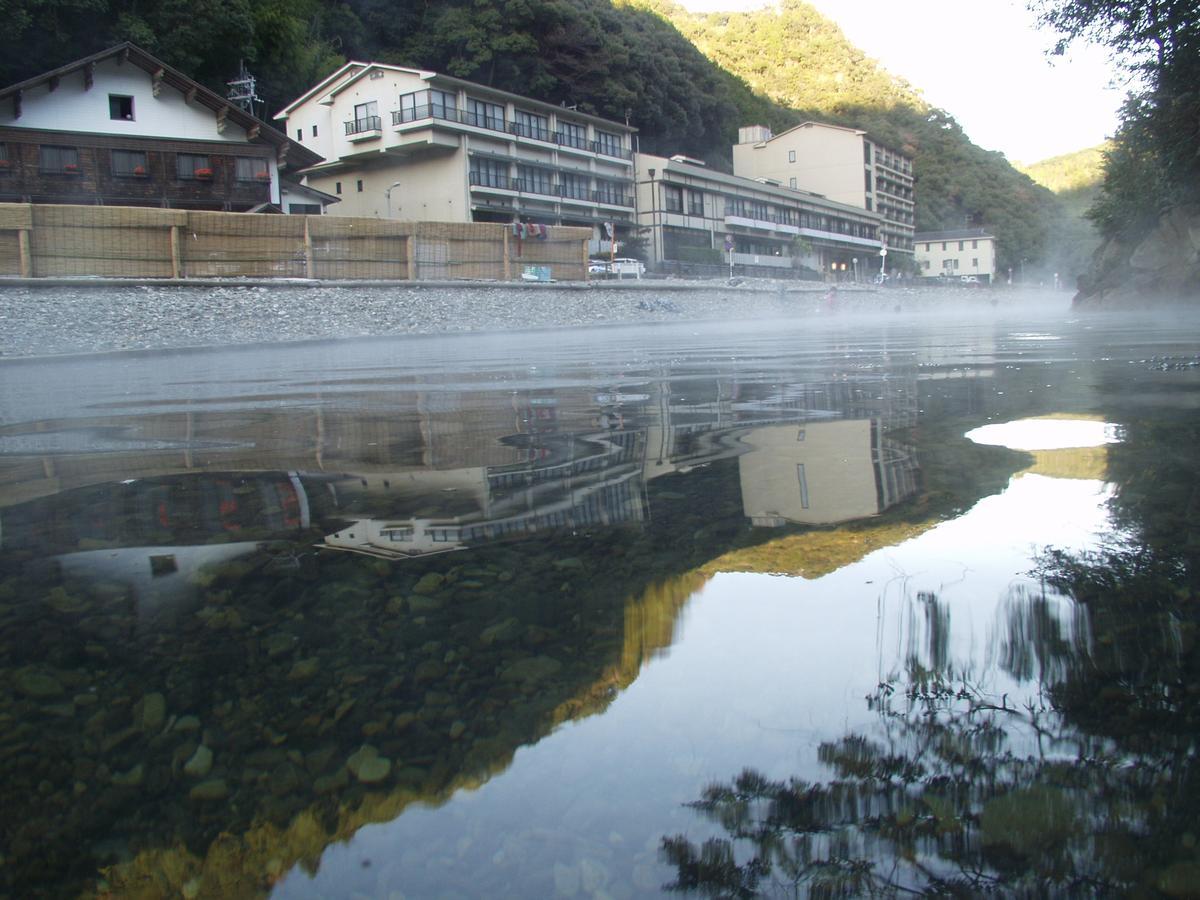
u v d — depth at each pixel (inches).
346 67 1813.5
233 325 636.7
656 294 1343.5
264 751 34.1
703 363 299.6
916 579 52.1
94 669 42.7
